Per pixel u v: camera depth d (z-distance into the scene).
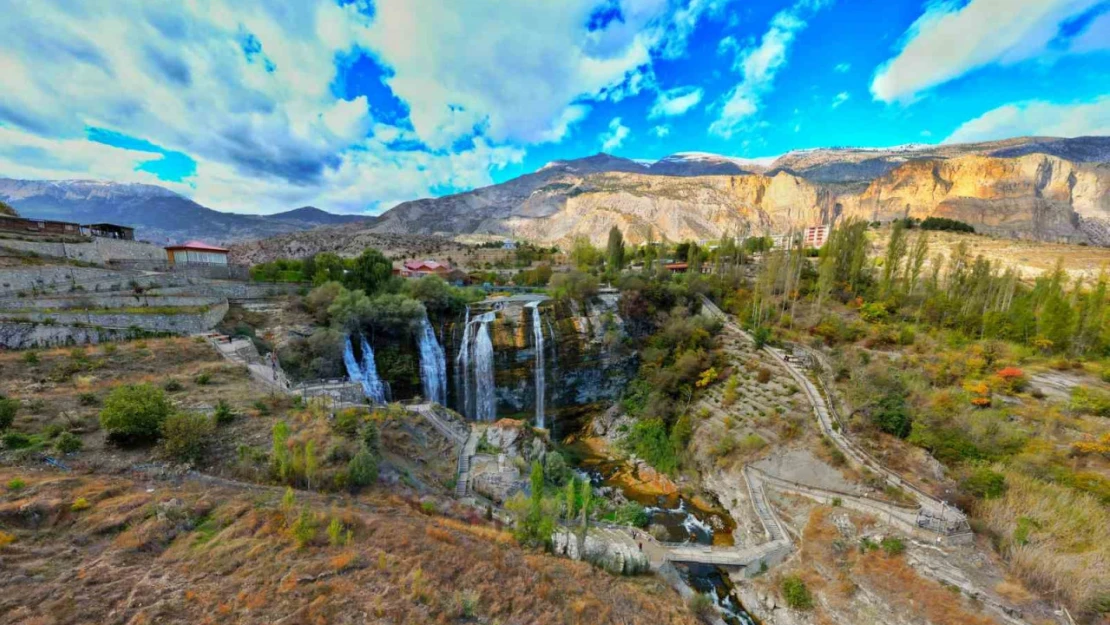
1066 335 47.69
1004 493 28.05
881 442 34.59
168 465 22.17
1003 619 21.80
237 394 29.92
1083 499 26.41
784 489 35.41
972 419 33.53
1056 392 37.31
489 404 55.47
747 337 52.28
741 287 68.81
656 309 61.03
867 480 32.19
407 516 22.95
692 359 50.50
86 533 16.02
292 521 18.80
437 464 32.84
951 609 22.81
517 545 23.86
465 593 17.19
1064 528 25.05
